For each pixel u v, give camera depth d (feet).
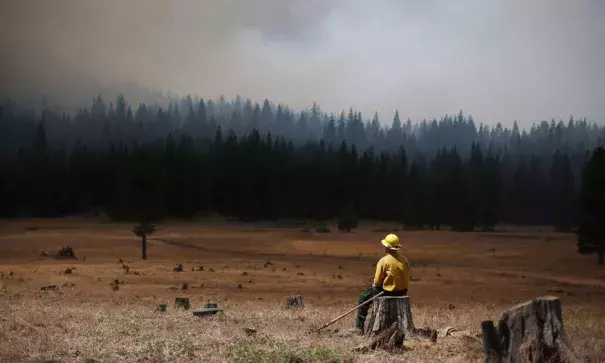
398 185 388.57
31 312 39.50
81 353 25.75
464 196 323.57
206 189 368.27
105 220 315.37
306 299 72.38
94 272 101.50
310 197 388.57
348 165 399.03
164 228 274.36
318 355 24.63
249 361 24.03
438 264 153.48
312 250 195.52
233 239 225.76
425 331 29.14
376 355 25.64
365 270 128.67
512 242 218.79
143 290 78.28
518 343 21.62
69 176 390.01
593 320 44.14
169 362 24.61
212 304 44.86
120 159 374.43
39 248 171.73
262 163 397.60
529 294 88.53
